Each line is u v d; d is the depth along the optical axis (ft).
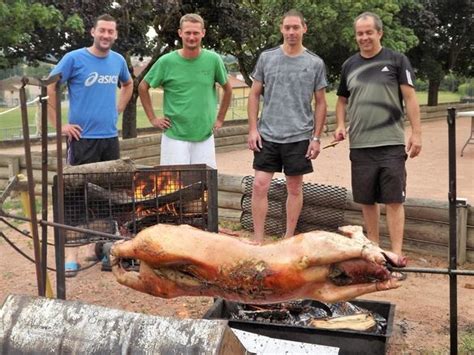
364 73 17.95
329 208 23.34
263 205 20.40
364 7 64.95
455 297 11.56
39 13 39.83
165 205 16.58
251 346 13.12
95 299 18.15
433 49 98.53
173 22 52.75
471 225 20.59
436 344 14.64
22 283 19.49
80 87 19.36
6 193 14.90
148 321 9.89
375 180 18.34
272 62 19.30
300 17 18.80
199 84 20.03
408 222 21.89
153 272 11.32
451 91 221.05
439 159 48.06
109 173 16.39
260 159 19.99
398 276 10.16
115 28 19.48
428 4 92.12
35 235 13.20
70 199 16.34
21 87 12.45
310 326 13.70
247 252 10.51
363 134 18.16
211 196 16.15
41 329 10.08
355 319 14.12
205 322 9.75
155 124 20.49
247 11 57.62
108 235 12.22
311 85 19.30
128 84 21.31
